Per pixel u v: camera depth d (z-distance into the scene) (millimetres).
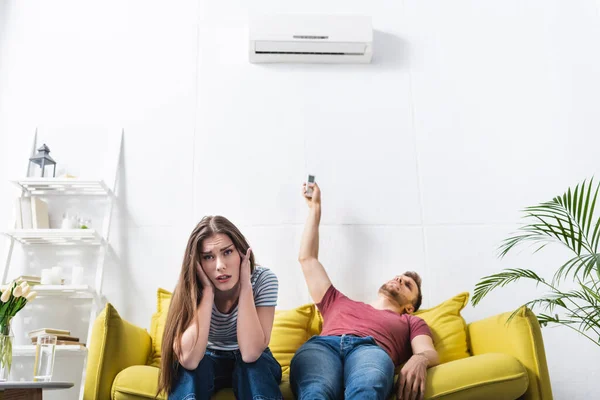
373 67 3309
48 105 3209
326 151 3145
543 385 1990
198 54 3312
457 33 3385
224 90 3244
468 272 2971
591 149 3180
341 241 2994
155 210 3043
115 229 3004
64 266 2957
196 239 1980
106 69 3279
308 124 3191
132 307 2893
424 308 2904
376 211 3053
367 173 3115
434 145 3178
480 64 3328
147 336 2438
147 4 3398
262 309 2008
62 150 3135
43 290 2758
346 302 2537
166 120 3191
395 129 3199
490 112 3240
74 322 2873
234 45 3332
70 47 3314
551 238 3027
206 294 1927
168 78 3268
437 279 2955
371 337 2193
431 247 3004
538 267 2980
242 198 3059
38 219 2916
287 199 3059
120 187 3078
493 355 2021
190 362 1846
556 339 2873
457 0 3445
